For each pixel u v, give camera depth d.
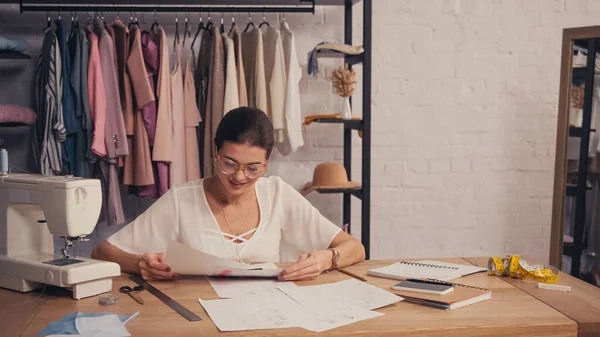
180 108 3.22
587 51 3.35
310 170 3.81
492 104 3.93
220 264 1.71
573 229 3.48
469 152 3.94
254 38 3.28
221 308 1.47
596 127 3.41
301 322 1.38
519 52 3.92
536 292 1.66
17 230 1.73
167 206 2.00
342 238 2.05
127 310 1.48
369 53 3.25
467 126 3.92
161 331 1.33
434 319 1.42
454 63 3.88
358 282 1.71
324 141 3.80
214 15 3.62
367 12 3.23
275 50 3.26
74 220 1.64
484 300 1.59
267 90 3.34
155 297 1.59
